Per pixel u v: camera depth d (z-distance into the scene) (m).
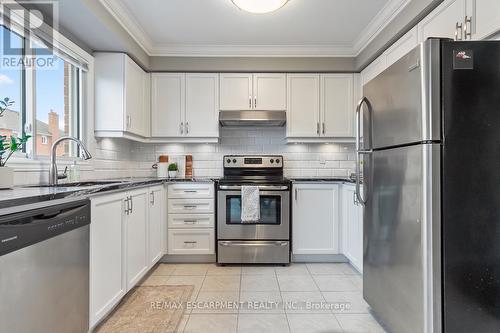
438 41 1.33
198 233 3.07
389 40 2.55
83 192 1.50
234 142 3.63
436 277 1.33
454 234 1.33
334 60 3.32
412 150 1.43
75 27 2.27
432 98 1.32
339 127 3.38
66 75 2.45
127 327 1.86
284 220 3.02
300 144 3.64
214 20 2.66
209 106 3.36
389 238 1.68
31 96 1.99
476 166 1.33
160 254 2.91
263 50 3.27
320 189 3.07
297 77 3.38
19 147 1.77
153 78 3.35
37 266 1.16
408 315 1.49
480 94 1.33
